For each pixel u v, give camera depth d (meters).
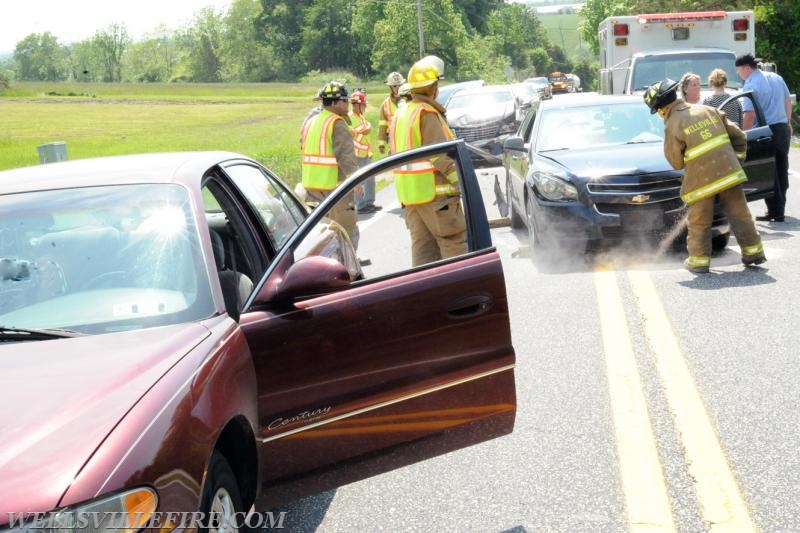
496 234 12.93
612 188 10.05
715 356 6.79
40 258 4.14
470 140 24.42
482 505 4.71
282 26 174.50
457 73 135.38
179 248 4.12
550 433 5.55
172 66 191.12
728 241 11.15
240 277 4.49
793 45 38.25
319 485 4.05
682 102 9.38
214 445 3.27
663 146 10.19
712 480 4.76
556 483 4.88
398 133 8.41
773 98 12.33
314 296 4.04
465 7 166.25
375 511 4.74
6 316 3.89
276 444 3.91
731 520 4.34
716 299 8.39
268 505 3.99
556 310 8.39
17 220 4.34
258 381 3.87
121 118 71.81
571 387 6.32
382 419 4.11
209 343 3.61
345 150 11.03
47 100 97.88
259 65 174.50
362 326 4.07
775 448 5.12
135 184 4.50
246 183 5.22
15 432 2.94
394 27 134.50
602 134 11.32
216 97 107.75
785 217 12.72
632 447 5.23
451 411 4.24
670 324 7.68
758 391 6.00
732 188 9.40
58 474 2.76
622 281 9.33
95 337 3.66
